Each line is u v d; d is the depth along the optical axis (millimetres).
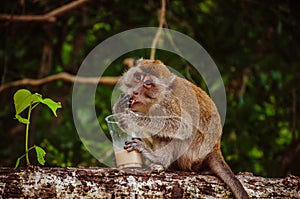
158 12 15773
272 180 8375
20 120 7613
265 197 8195
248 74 15648
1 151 14695
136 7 16094
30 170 7473
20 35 15539
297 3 15734
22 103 7605
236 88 15477
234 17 15688
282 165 14781
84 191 7555
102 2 16172
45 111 16031
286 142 16406
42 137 15078
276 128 15320
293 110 15234
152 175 7887
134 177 7793
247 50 15883
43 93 15656
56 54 16031
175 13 15883
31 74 16125
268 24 15859
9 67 15719
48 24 15297
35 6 15391
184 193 7930
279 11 15617
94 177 7645
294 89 15438
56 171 7570
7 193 7289
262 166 14750
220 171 8289
